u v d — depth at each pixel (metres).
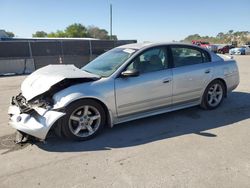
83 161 3.57
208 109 5.71
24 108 4.10
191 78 5.18
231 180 3.03
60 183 3.07
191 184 2.97
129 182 3.05
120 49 5.18
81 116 4.20
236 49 34.34
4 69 15.59
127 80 4.46
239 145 3.95
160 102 4.88
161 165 3.40
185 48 5.27
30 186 3.02
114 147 3.98
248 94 7.26
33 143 4.16
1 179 3.18
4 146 4.09
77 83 4.21
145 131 4.59
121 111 4.49
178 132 4.51
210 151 3.76
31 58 16.70
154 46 4.90
